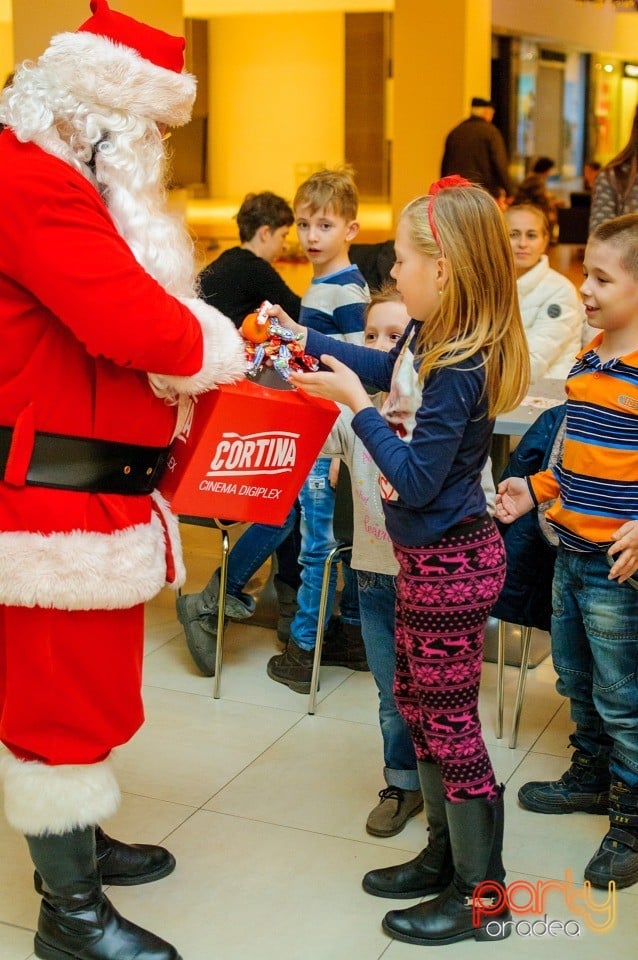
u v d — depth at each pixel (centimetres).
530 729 310
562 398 339
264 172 1836
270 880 238
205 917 226
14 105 185
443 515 201
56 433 187
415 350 207
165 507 206
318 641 316
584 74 1939
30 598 186
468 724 212
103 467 192
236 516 207
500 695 303
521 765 289
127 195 190
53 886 205
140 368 183
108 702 200
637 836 241
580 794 267
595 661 244
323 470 324
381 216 1534
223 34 1803
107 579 190
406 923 219
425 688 210
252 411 197
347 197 354
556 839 256
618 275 228
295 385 207
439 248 196
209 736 304
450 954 215
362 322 348
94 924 206
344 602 349
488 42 1063
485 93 1065
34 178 177
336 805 269
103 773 203
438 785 226
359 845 252
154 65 189
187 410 200
